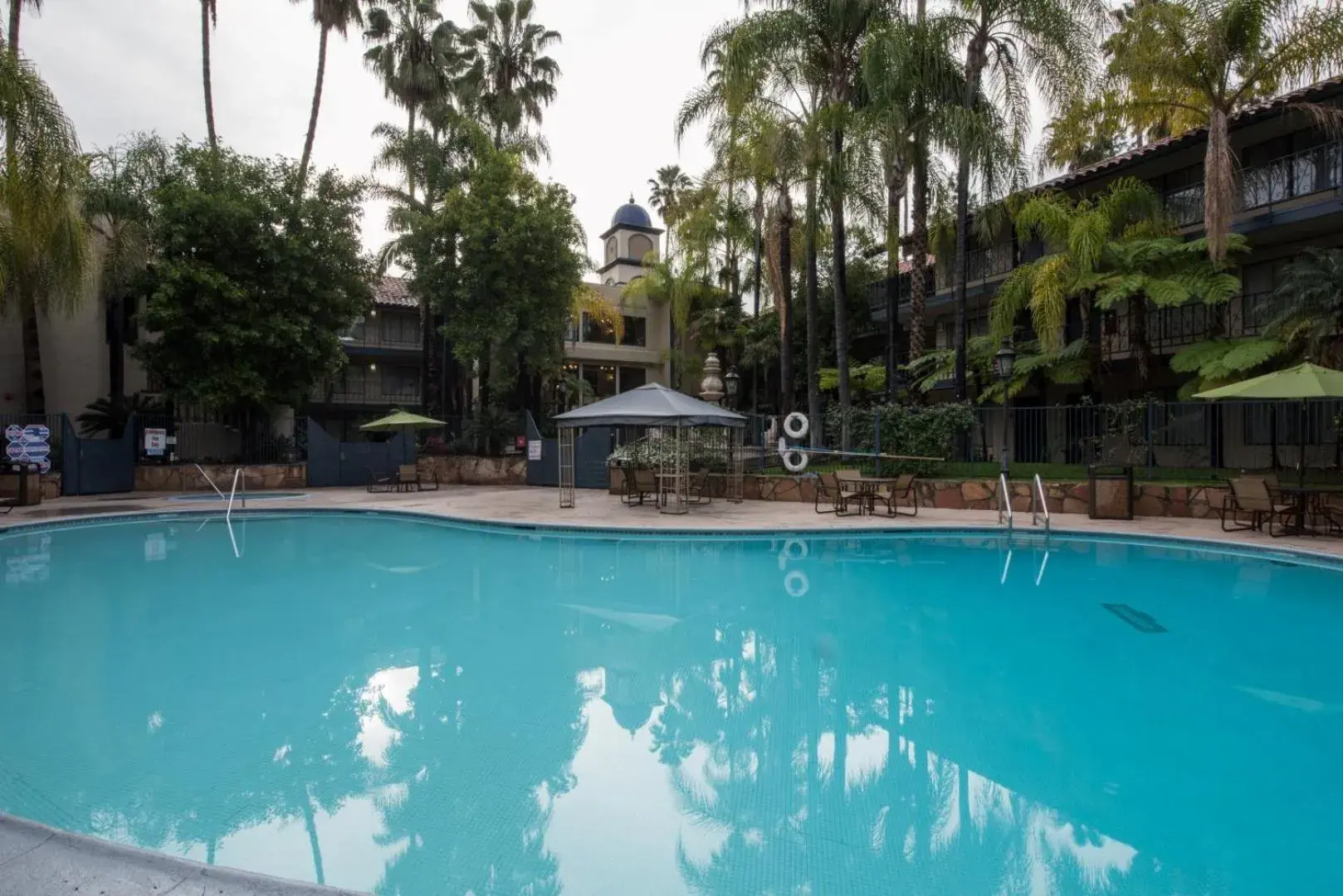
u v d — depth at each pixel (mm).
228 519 14539
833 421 16953
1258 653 5699
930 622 6723
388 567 9656
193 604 7539
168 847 3000
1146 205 16656
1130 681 5090
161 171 19938
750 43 16375
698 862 2906
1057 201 17297
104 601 7645
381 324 31922
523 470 23094
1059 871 2844
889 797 3443
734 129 17453
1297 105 14289
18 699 4770
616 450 19625
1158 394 19578
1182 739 4109
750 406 33188
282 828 3148
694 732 4242
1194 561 9727
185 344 18703
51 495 17641
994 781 3600
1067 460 16984
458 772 3711
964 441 15734
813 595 7887
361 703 4707
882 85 15266
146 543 11859
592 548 11188
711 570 9320
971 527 11789
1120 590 8031
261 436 21734
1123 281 15422
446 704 4695
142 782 3586
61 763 3799
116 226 19484
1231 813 3281
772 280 19797
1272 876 2799
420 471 23281
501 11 27203
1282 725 4273
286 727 4301
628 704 4691
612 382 37062
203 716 4477
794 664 5508
